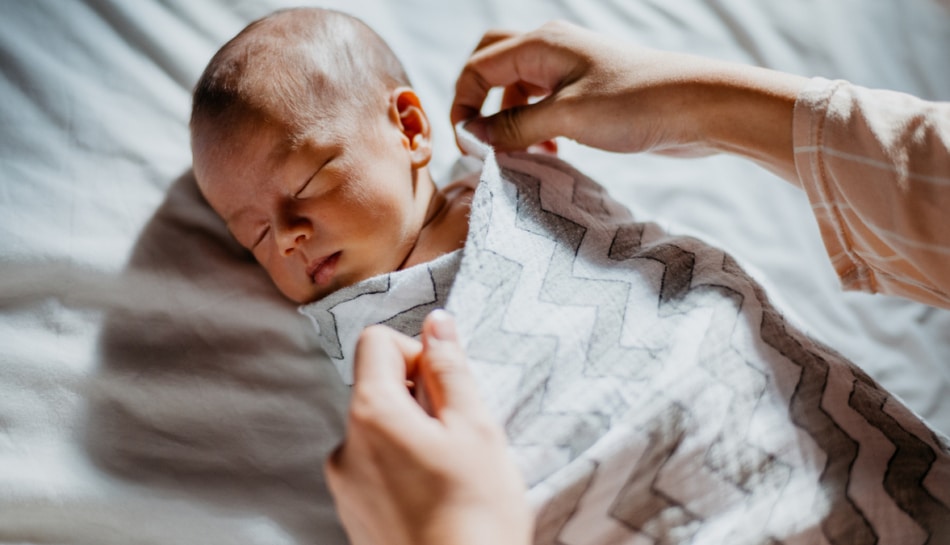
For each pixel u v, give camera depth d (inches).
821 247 38.4
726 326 27.0
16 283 28.8
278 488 28.8
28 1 31.9
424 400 21.5
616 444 24.5
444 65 37.4
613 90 29.0
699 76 27.8
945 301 25.0
